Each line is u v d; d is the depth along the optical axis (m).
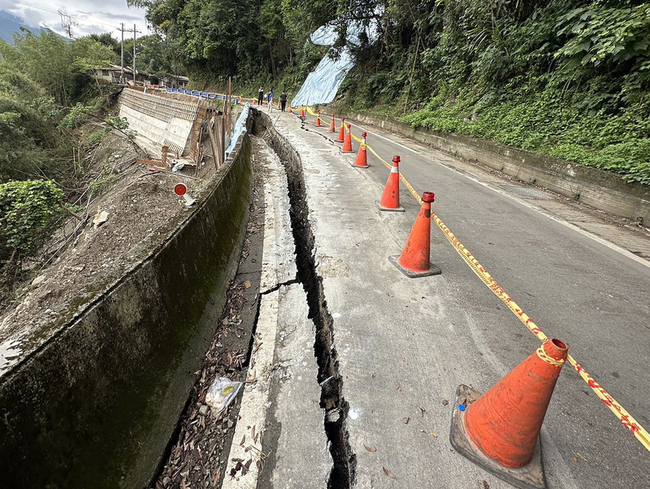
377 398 2.29
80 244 8.49
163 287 2.37
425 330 2.96
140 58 57.41
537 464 1.89
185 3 43.50
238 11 35.44
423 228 3.79
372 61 22.06
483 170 9.75
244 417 2.18
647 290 3.81
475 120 11.79
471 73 13.60
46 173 18.17
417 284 3.66
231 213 4.64
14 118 19.59
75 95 38.69
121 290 1.89
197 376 2.45
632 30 6.76
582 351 2.83
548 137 8.84
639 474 1.89
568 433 2.12
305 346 2.79
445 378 2.47
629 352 2.84
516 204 6.72
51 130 22.86
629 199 6.21
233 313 3.23
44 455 1.28
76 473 1.39
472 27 13.20
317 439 2.04
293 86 31.48
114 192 13.18
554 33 9.52
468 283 3.73
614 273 4.17
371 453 1.93
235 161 6.06
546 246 4.83
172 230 2.75
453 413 2.18
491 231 5.23
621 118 7.43
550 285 3.80
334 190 6.64
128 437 1.71
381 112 19.25
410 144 13.52
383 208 5.73
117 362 1.78
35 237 9.49
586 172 7.09
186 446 2.01
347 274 3.78
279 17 30.61
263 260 4.16
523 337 2.94
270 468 1.87
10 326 5.76
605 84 8.02
